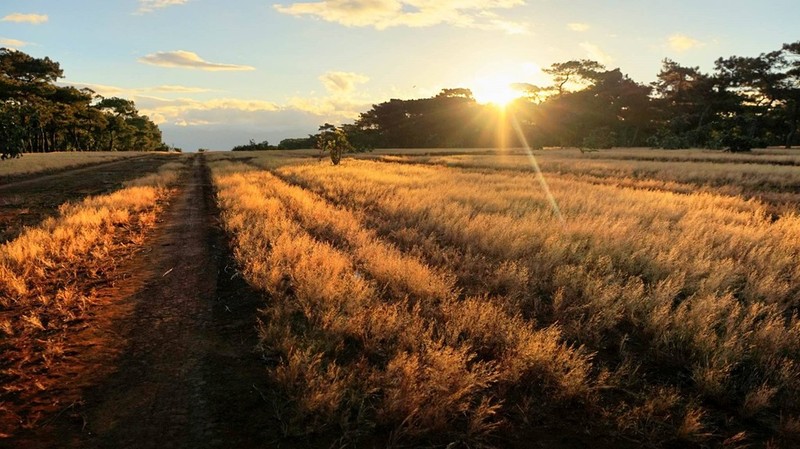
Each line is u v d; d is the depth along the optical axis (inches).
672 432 137.5
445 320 205.8
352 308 209.5
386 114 4813.0
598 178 983.6
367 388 149.4
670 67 3735.2
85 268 294.0
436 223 422.0
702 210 503.5
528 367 163.0
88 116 3034.0
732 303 225.8
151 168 1465.3
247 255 306.0
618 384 159.8
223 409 141.1
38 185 863.1
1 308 219.3
